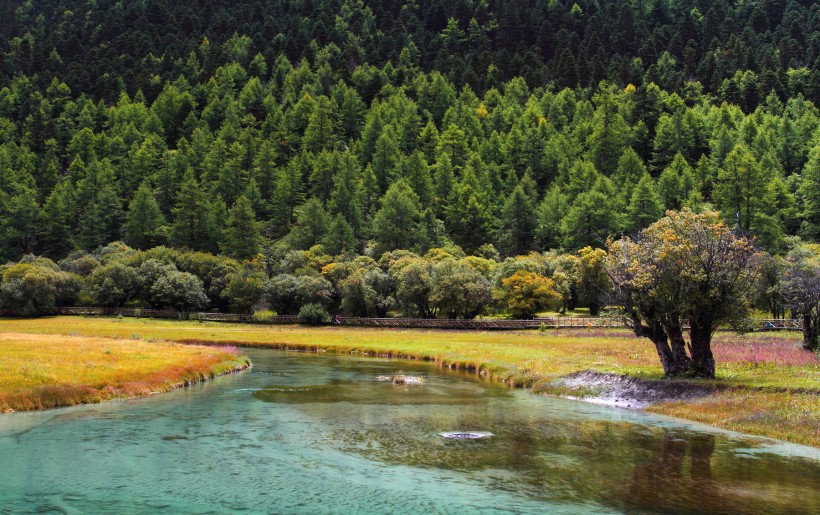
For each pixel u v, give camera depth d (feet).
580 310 395.96
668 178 513.86
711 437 80.69
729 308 105.60
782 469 65.00
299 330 303.48
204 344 237.04
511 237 522.06
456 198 561.84
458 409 102.42
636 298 112.68
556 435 82.07
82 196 570.05
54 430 84.02
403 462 68.59
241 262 469.98
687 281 106.32
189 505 54.49
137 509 53.31
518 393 121.70
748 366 123.85
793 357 136.36
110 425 87.66
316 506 54.39
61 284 394.73
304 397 115.24
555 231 511.40
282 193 588.09
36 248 539.70
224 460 69.31
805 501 54.80
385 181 631.15
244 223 498.28
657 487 59.16
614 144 640.58
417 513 52.49
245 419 93.04
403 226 494.18
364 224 556.51
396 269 377.71
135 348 168.45
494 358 166.61
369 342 233.35
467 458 70.13
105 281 392.06
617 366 132.46
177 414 96.78
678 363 112.47
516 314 323.16
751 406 90.22
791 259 289.74
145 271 404.16
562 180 606.55
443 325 312.09
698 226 112.57
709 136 651.66
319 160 619.67
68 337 206.49
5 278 381.19
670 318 111.96
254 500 55.93
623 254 116.88
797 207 485.97
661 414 97.60
